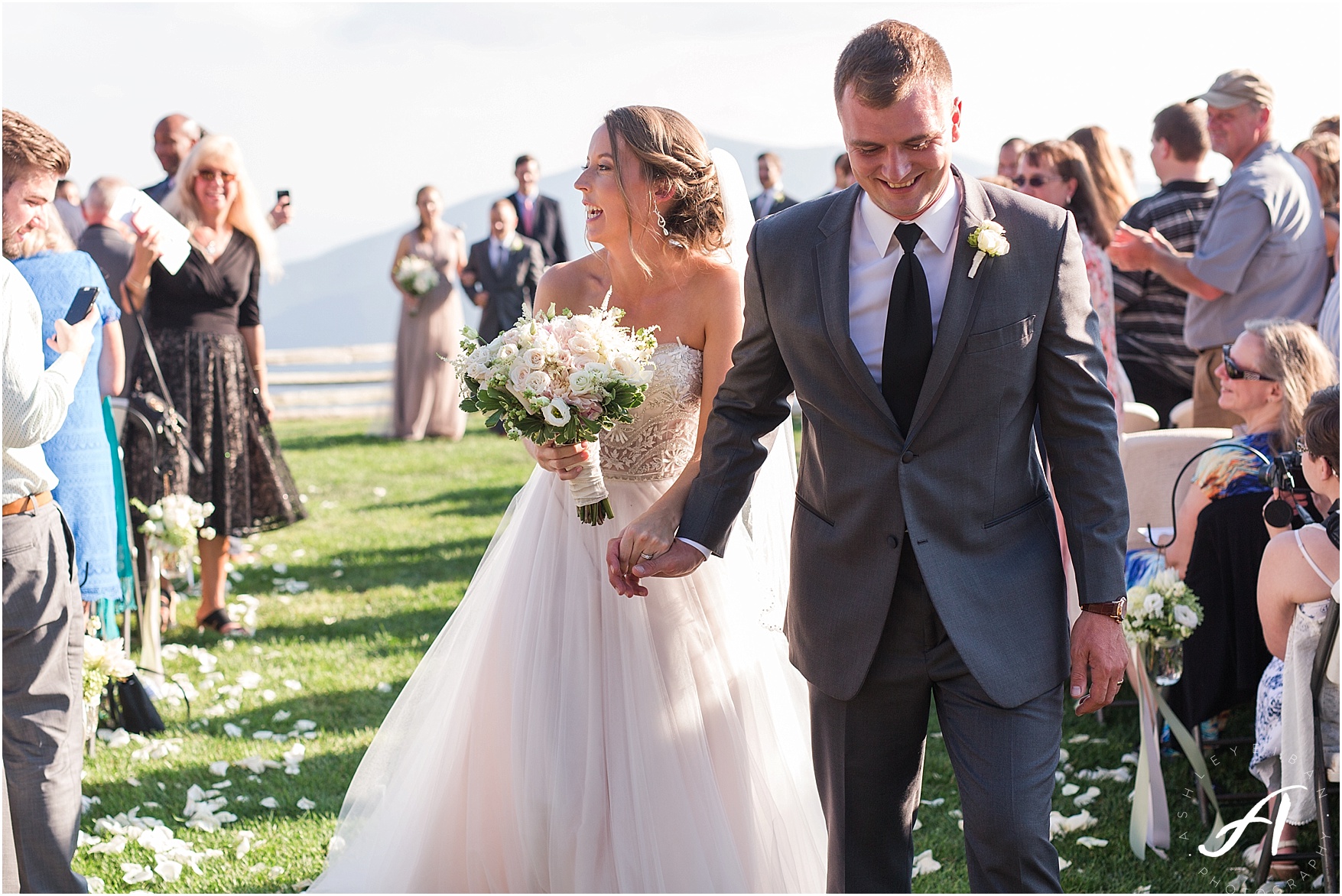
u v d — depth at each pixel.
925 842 3.09
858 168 1.98
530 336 2.32
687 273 2.58
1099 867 2.90
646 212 2.51
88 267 3.31
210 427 4.89
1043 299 2.05
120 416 4.46
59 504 3.35
